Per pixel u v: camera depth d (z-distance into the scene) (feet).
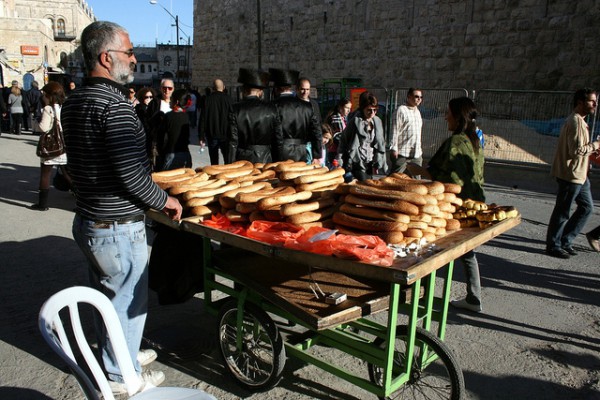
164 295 12.47
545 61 52.60
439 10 61.26
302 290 9.92
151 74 274.16
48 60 137.18
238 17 99.55
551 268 18.65
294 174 11.85
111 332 7.89
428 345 9.84
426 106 44.68
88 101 8.79
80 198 9.33
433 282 10.12
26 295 15.12
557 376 11.53
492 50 56.80
